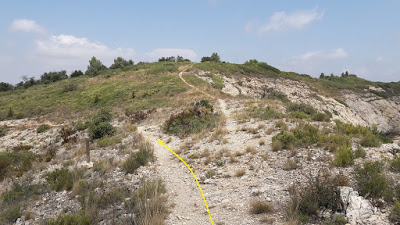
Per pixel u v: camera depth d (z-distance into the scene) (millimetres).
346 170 7805
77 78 82438
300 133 11922
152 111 31281
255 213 6152
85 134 23844
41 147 22359
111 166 12039
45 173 13172
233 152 11906
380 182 5980
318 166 8516
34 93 65312
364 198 5723
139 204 6953
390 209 5293
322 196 5883
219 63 80125
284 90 64562
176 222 6301
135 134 18672
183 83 54344
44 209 8602
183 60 106438
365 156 8961
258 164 9852
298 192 6703
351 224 5016
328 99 66938
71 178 10820
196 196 7883
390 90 89062
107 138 18359
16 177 13359
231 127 17672
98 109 43562
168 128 19531
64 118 41406
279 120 17469
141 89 51469
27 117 46344
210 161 11016
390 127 67812
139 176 10273
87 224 6492
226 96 41125
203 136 15742
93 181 10164
